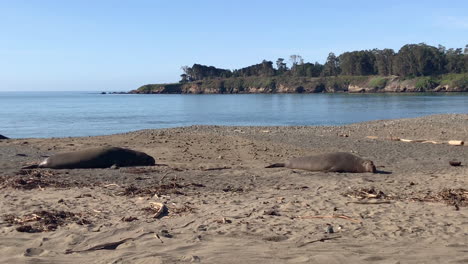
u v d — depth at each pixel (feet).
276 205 29.58
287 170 46.39
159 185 36.78
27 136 116.88
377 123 116.37
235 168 48.93
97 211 27.68
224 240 21.68
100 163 48.26
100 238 22.24
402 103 266.57
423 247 20.45
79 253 19.81
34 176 40.78
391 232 23.29
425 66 534.78
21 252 19.94
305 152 64.23
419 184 37.63
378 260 18.31
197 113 213.05
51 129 136.15
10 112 228.22
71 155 47.96
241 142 74.08
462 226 24.35
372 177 42.06
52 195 32.63
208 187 36.81
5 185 35.88
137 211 27.86
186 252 19.61
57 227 24.29
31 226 24.20
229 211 27.86
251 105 286.46
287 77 652.07
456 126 97.45
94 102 387.96
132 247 20.56
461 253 19.30
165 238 21.83
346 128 104.73
